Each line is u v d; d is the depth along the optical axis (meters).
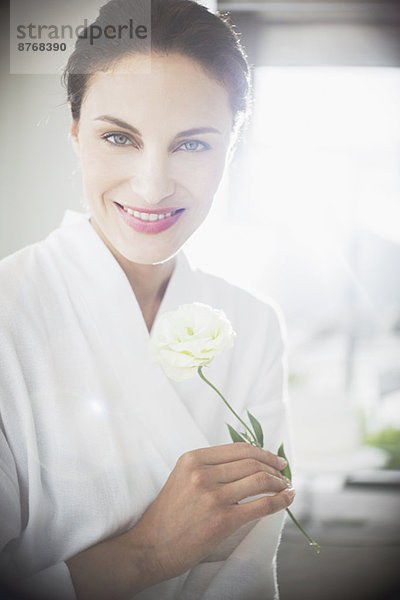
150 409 0.55
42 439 0.51
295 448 1.77
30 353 0.52
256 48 1.81
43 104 1.36
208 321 0.47
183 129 0.50
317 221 1.84
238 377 0.65
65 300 0.55
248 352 0.66
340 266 1.85
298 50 1.83
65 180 1.41
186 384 0.60
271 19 1.80
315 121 1.84
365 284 1.85
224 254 1.74
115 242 0.54
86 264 0.57
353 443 1.79
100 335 0.56
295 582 1.22
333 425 1.80
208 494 0.47
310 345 1.85
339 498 1.58
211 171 0.53
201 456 0.50
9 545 0.50
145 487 0.53
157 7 0.51
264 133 1.82
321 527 1.44
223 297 0.66
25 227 1.42
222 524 0.47
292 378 1.84
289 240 1.83
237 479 0.49
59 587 0.47
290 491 0.50
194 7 0.52
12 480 0.50
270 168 1.83
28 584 0.47
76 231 0.58
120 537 0.49
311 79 1.84
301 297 1.85
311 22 1.82
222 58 0.52
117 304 0.56
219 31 0.52
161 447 0.55
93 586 0.47
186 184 0.52
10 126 1.38
